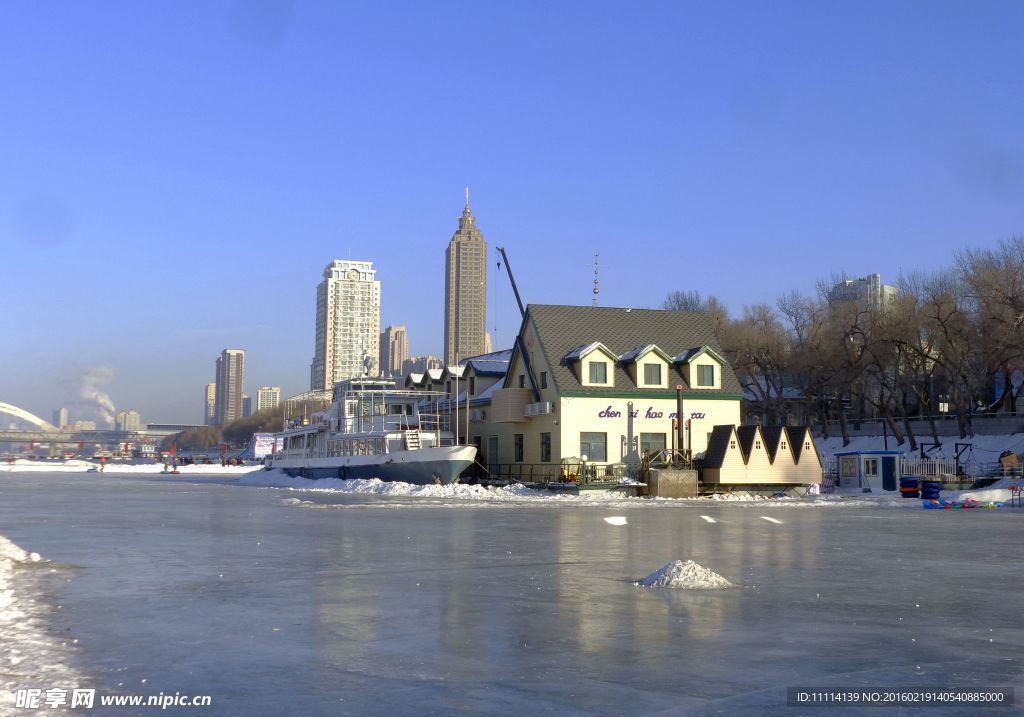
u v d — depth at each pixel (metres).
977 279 81.12
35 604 16.05
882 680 11.05
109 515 40.06
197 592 17.44
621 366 68.12
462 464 65.88
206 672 11.30
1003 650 12.70
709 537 29.64
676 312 74.62
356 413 80.38
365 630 13.84
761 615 15.18
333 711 9.68
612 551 24.97
